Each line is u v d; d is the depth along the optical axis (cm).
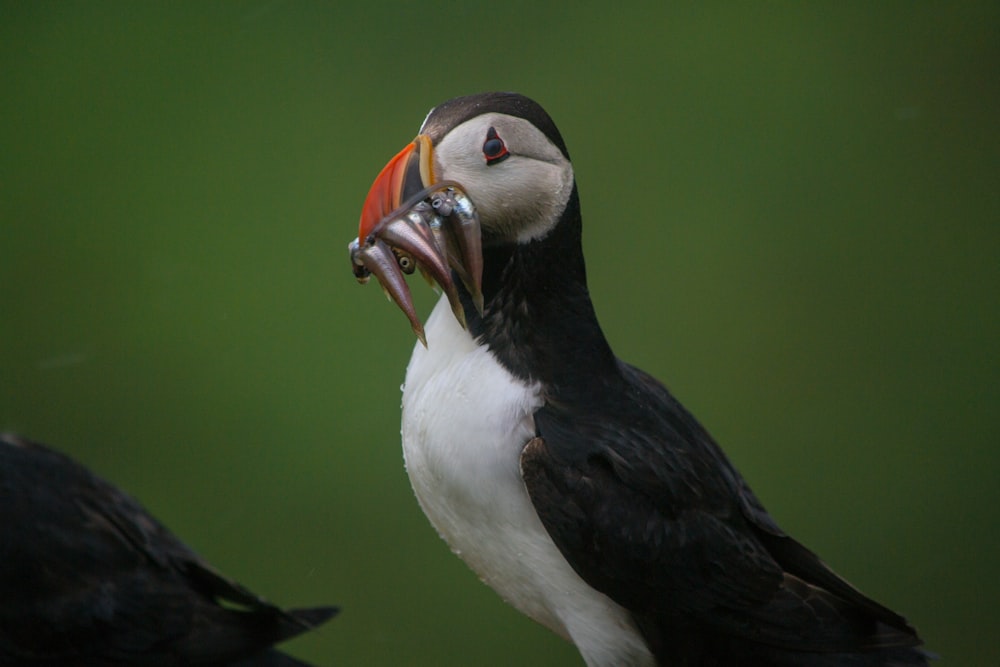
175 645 672
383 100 2042
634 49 2091
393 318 1850
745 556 784
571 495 748
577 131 2041
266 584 1742
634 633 791
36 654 660
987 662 1811
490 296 788
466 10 2088
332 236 1945
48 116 2052
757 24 2133
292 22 2095
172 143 2036
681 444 802
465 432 763
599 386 794
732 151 2053
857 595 790
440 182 742
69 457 725
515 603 826
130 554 689
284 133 2023
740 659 795
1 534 664
